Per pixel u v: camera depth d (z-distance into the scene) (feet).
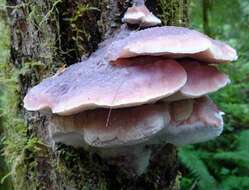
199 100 1.41
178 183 1.93
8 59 1.78
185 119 1.36
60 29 1.53
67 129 1.31
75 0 1.51
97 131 1.26
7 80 1.72
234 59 1.32
